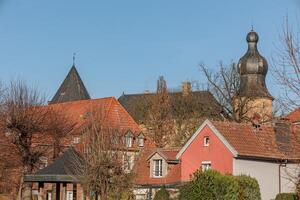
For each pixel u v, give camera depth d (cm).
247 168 5481
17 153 5753
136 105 9806
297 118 2266
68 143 6525
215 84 7750
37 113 5969
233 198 4350
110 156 3841
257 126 5822
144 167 6222
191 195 4303
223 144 5534
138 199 5656
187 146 5866
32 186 5862
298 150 2189
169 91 8806
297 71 1969
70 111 8481
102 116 5494
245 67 8625
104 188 3788
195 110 8031
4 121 5753
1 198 5775
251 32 8788
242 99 7819
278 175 5547
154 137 8188
